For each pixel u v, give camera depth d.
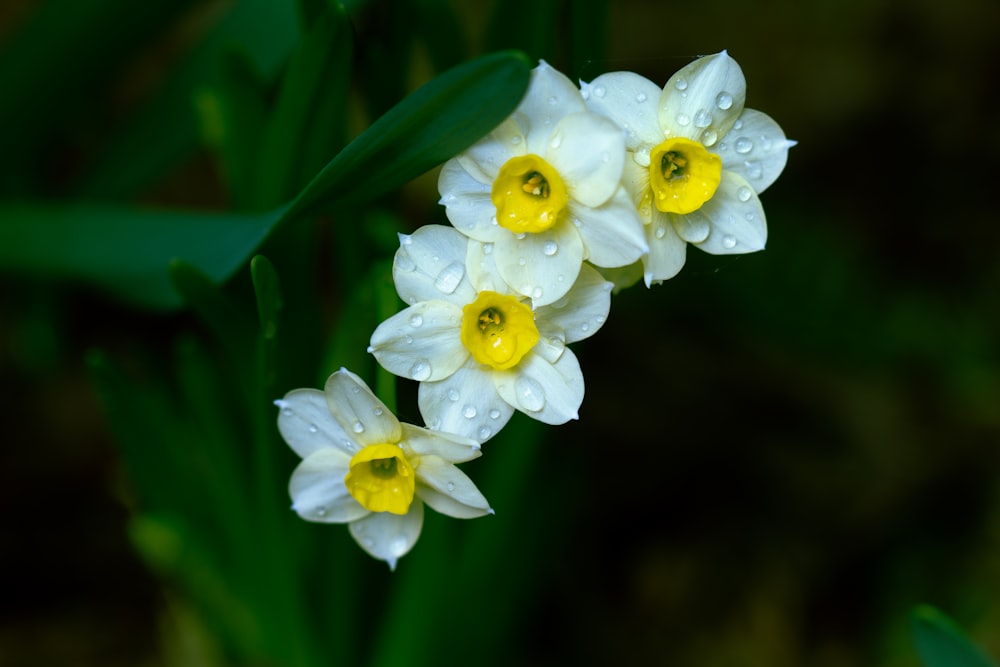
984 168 0.63
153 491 0.45
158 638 0.55
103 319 0.59
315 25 0.38
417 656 0.45
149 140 0.48
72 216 0.45
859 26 0.63
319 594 0.46
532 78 0.36
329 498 0.38
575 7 0.39
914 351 0.59
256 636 0.48
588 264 0.36
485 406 0.37
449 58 0.42
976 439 0.58
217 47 0.46
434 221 0.45
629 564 0.59
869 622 0.57
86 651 0.54
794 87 0.63
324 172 0.37
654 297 0.59
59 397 0.58
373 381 0.41
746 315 0.59
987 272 0.62
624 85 0.37
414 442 0.37
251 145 0.42
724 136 0.37
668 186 0.36
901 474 0.58
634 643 0.56
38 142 0.50
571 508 0.48
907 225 0.64
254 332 0.41
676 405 0.59
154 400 0.45
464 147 0.36
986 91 0.63
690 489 0.60
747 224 0.37
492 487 0.44
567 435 0.55
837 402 0.59
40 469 0.56
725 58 0.36
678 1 0.64
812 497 0.58
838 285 0.59
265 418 0.40
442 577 0.44
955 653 0.40
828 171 0.64
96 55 0.48
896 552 0.58
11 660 0.53
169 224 0.43
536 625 0.57
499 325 0.37
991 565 0.56
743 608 0.57
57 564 0.56
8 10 0.60
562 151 0.36
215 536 0.46
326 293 0.62
